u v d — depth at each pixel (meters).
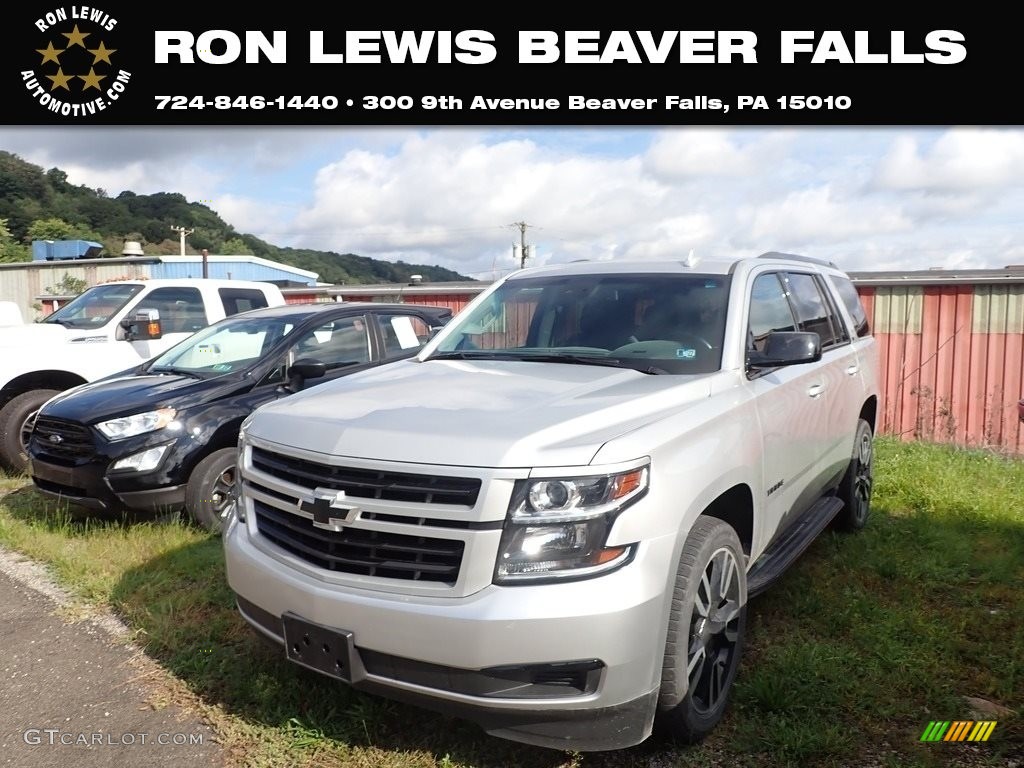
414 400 3.00
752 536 3.36
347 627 2.52
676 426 2.81
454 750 2.87
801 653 3.42
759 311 3.95
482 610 2.34
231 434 5.52
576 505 2.42
